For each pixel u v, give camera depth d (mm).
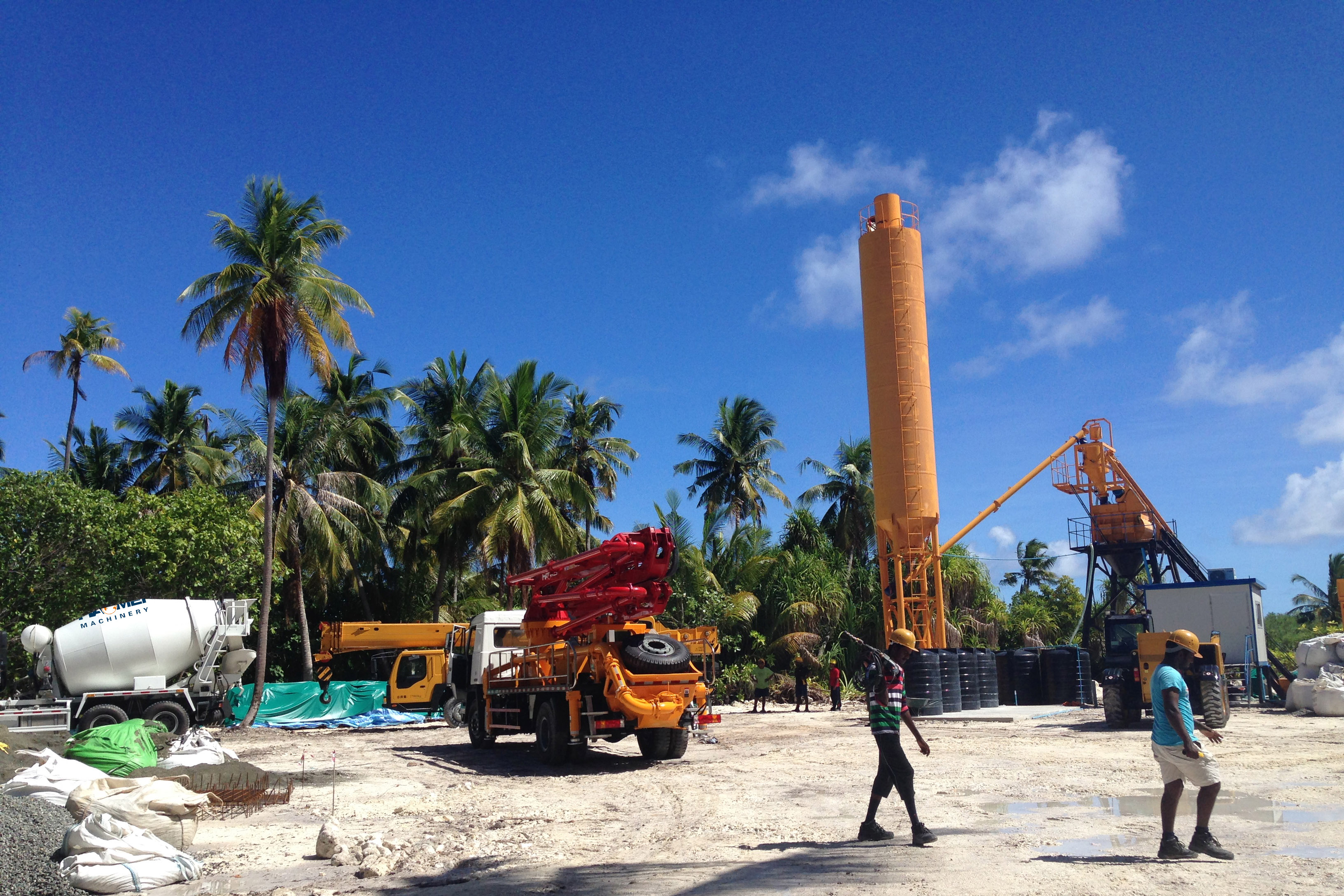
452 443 36625
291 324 28875
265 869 8445
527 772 15820
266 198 29422
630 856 8664
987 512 34156
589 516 40562
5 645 18281
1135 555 36469
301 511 35344
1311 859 7430
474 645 21406
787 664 37531
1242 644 25719
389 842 9109
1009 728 22141
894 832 9328
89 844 7570
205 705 24094
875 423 32031
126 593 28312
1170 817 7582
